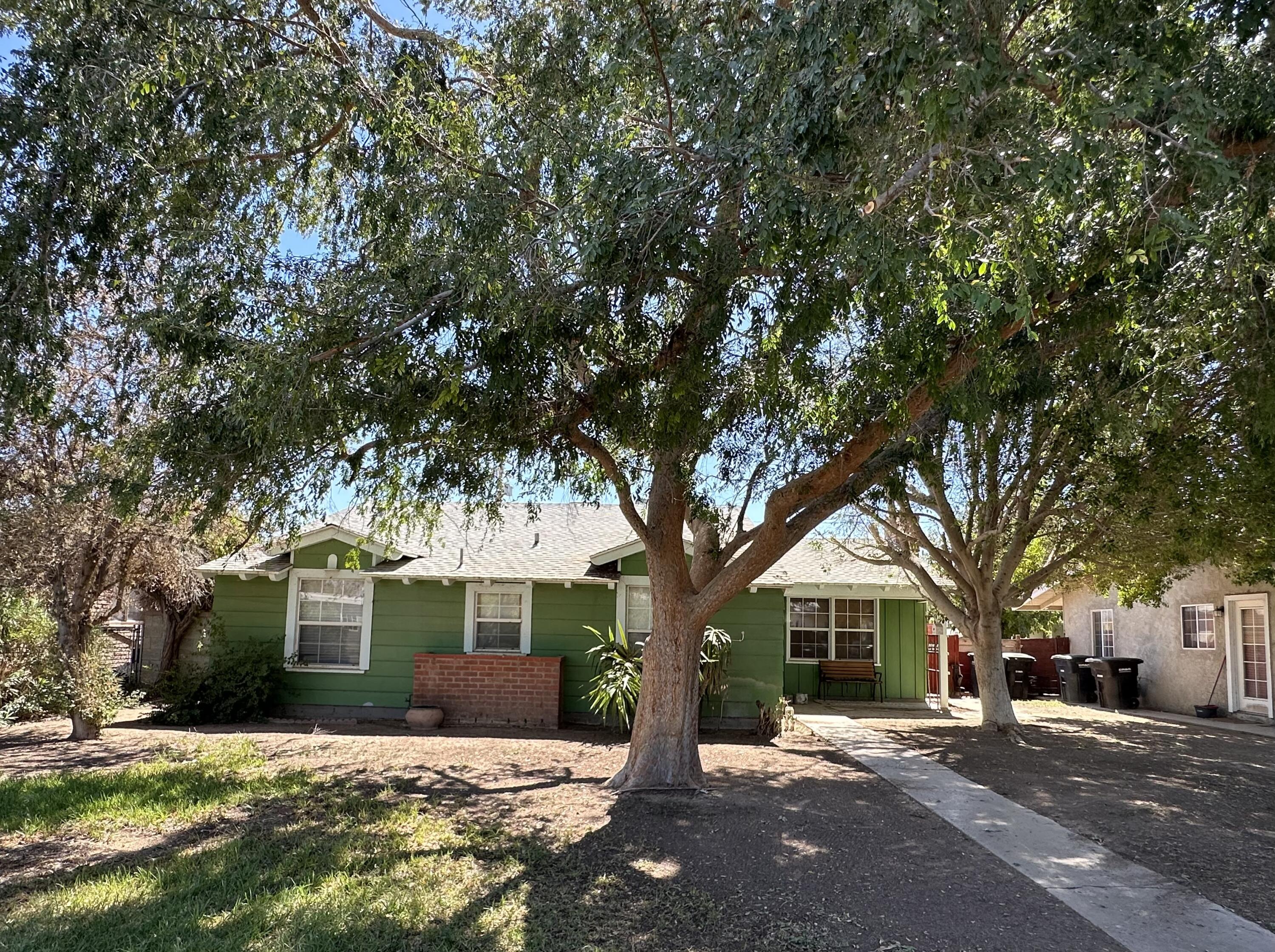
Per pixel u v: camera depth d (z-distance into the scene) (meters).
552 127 6.73
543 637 14.78
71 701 11.83
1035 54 5.10
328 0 7.52
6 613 11.70
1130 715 18.34
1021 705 20.56
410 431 7.11
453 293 6.37
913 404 7.39
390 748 11.74
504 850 6.88
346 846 6.90
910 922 5.45
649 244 6.06
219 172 6.96
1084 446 9.64
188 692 14.01
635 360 7.69
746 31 5.99
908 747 12.57
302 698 14.62
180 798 8.41
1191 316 7.23
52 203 6.33
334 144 7.50
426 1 7.87
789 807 8.48
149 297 7.68
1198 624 18.50
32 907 5.54
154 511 7.14
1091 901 5.89
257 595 14.80
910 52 4.54
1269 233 6.30
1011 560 14.46
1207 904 5.85
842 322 7.86
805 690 18.88
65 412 7.08
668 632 9.35
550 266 6.44
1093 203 5.79
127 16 6.53
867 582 16.39
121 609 12.65
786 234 5.80
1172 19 5.12
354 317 6.41
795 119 5.21
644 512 15.11
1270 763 12.01
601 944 5.05
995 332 6.38
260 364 5.98
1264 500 10.03
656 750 9.23
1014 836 7.59
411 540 16.05
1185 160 5.12
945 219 5.45
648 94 7.13
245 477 7.07
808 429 8.58
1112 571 14.71
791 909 5.65
